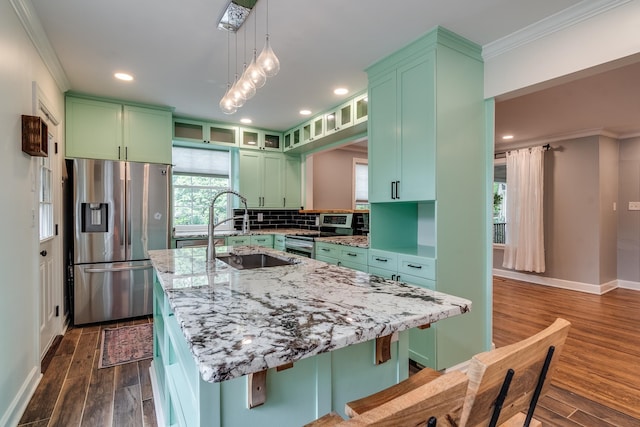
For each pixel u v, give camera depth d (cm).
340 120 364
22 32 194
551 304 401
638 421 179
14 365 179
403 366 125
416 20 209
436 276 224
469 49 239
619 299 423
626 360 250
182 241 395
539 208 497
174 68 279
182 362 121
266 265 231
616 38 181
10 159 176
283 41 235
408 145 243
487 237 252
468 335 240
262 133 480
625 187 483
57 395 201
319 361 104
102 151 347
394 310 100
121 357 253
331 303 107
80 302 320
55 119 280
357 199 590
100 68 279
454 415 63
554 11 198
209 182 473
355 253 302
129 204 344
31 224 207
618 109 361
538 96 321
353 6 194
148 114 372
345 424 50
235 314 95
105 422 177
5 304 168
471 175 243
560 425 176
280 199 496
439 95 224
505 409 75
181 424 104
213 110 391
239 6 194
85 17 206
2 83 165
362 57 259
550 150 500
